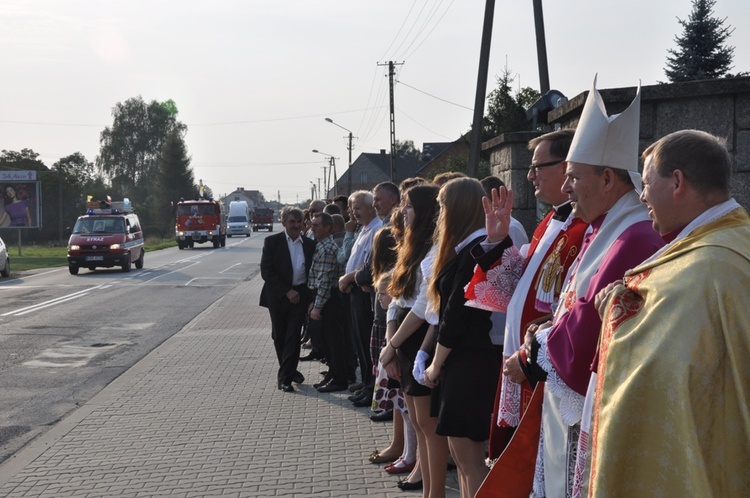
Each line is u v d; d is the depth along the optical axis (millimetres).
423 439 4469
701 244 2033
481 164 20094
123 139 96375
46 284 22328
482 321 3588
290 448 5836
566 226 3115
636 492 2008
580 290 2693
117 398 7762
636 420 2012
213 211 46375
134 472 5340
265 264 7992
